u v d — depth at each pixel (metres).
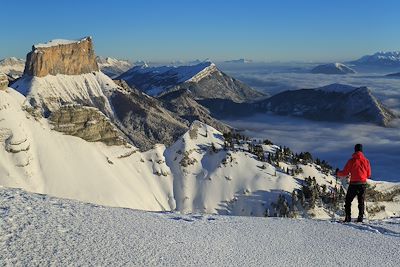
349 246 21.67
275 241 21.67
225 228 23.23
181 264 16.67
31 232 17.27
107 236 18.30
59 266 14.80
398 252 21.00
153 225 21.52
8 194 22.42
